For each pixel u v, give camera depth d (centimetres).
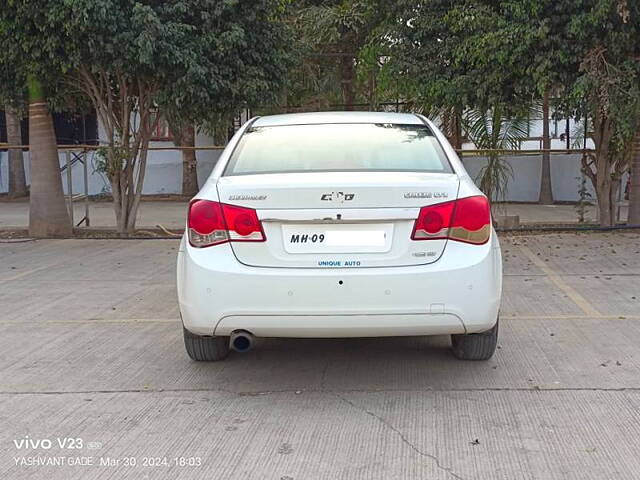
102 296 799
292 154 530
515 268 928
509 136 1280
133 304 759
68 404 483
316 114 610
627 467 381
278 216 459
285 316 457
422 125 578
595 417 446
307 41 1666
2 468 393
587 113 1138
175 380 526
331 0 1811
